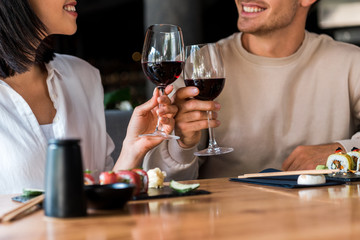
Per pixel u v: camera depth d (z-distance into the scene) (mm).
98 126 1973
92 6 12156
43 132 1804
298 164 1930
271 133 2223
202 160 2213
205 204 1122
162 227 888
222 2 11266
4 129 1711
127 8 12906
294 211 1018
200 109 1648
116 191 1039
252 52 2252
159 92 1579
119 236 830
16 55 1684
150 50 1477
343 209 1029
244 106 2217
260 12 2111
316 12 8867
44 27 1720
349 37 9344
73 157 994
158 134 1559
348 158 1568
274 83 2203
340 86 2279
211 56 1570
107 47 14016
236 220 934
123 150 1647
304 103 2258
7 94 1751
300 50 2236
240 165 2232
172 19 5777
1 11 1646
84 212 1008
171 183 1356
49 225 944
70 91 1922
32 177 1710
